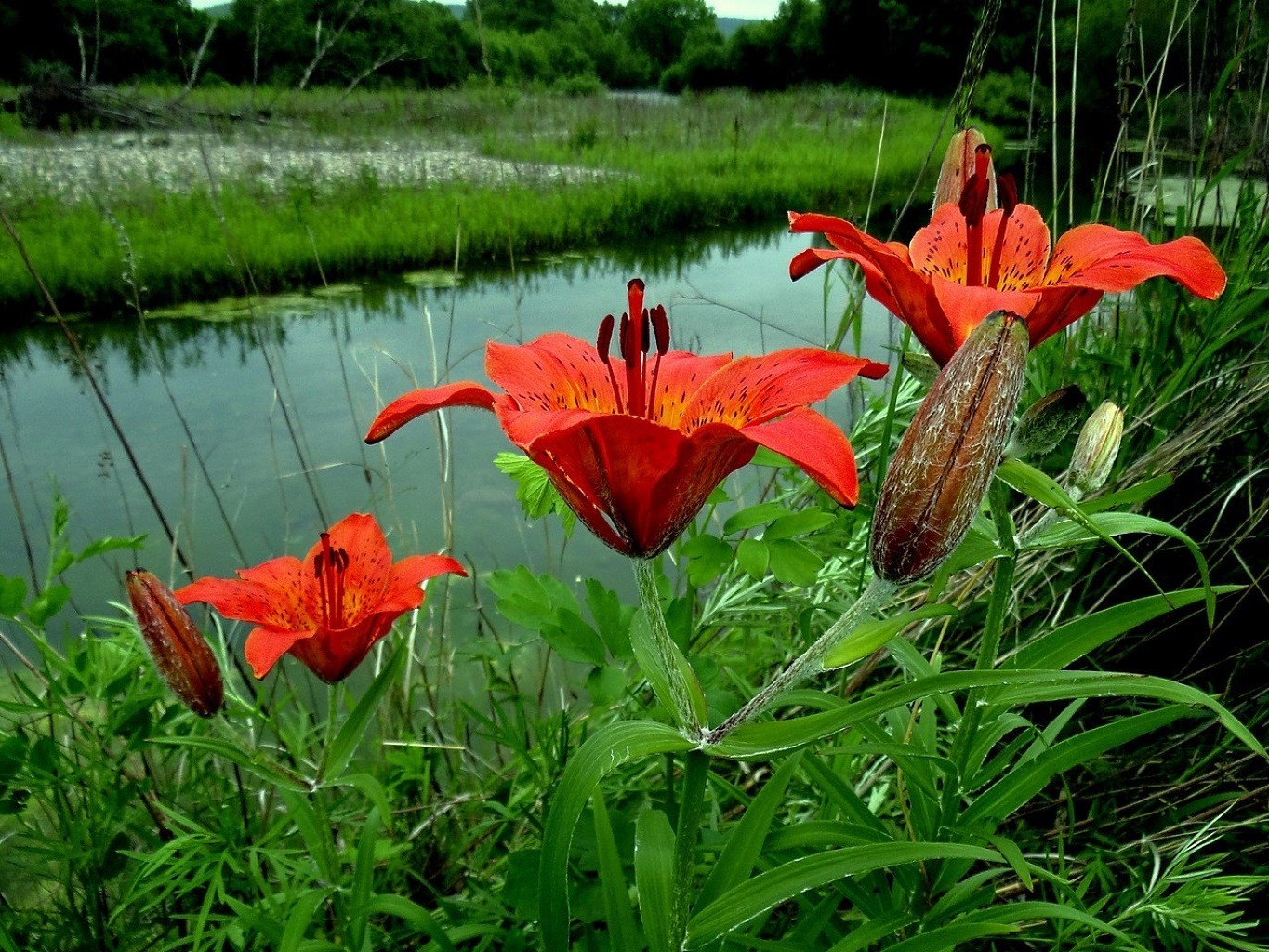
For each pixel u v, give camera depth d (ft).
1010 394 2.85
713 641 8.53
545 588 5.73
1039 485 3.63
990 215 4.50
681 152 53.72
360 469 16.06
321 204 35.22
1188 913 4.80
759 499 9.16
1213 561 7.25
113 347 23.86
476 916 5.78
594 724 7.57
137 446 17.53
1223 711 3.06
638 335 3.56
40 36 50.90
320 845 4.78
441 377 10.98
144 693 5.94
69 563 5.80
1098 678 3.12
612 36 154.40
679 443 3.01
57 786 5.74
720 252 35.32
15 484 15.88
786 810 6.62
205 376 21.43
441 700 9.84
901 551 3.02
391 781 7.14
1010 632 7.68
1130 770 6.66
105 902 6.26
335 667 4.91
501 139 58.29
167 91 53.72
